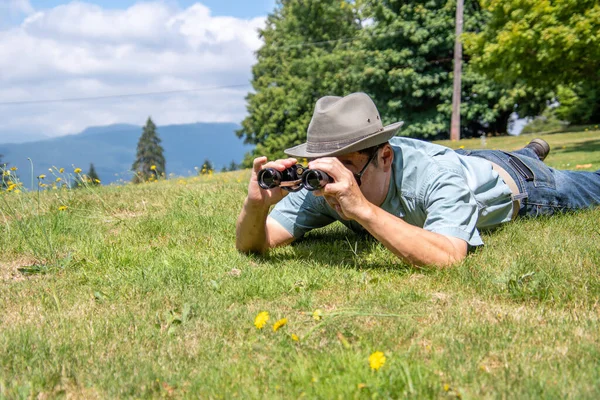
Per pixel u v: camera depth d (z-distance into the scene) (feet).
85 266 12.16
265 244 12.60
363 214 10.05
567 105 96.02
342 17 129.49
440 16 100.73
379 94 108.88
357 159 10.57
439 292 9.79
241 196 19.36
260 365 7.22
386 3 106.01
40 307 9.76
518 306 9.10
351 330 8.12
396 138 11.91
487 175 12.75
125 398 6.62
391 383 6.41
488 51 53.06
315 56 122.11
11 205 18.49
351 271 10.99
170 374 7.08
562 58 50.67
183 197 19.57
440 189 10.96
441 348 7.61
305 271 11.10
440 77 104.42
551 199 14.05
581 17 46.60
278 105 136.87
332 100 10.75
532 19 49.34
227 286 10.35
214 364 7.32
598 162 33.24
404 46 104.37
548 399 6.06
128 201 19.26
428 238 10.35
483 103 102.78
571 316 8.43
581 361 6.94
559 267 10.27
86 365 7.41
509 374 6.68
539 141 16.48
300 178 10.89
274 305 9.47
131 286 10.62
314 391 6.38
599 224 13.46
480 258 11.05
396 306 9.06
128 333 8.38
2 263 12.60
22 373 7.20
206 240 14.12
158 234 14.88
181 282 10.67
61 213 16.69
